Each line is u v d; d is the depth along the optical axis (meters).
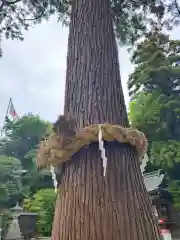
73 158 2.15
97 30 2.64
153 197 12.50
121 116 2.40
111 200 2.03
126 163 2.17
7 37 5.91
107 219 1.98
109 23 2.74
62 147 2.10
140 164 2.36
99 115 2.31
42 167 2.18
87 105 2.35
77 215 2.03
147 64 14.06
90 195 2.05
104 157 2.06
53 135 2.14
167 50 13.91
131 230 1.98
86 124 2.29
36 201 14.23
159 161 12.83
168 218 12.62
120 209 2.02
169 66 13.79
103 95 2.39
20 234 12.53
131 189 2.12
